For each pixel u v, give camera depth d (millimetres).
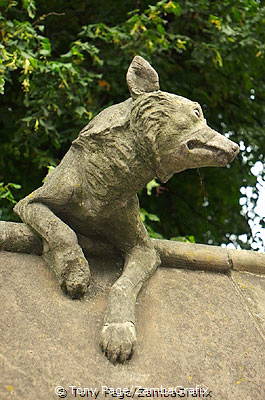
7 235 2254
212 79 5414
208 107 5543
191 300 2318
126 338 1889
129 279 2156
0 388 1683
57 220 2162
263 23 5156
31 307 2021
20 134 4328
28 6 4086
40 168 4312
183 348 2041
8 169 4715
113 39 4473
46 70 3982
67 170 2203
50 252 2184
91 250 2330
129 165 2070
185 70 5410
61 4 5074
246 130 5477
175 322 2160
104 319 1985
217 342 2121
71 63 4152
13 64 3639
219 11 5117
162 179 2090
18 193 4652
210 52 4969
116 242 2318
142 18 4426
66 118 4582
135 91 2113
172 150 2004
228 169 5547
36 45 4148
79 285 2062
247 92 5668
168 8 4492
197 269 2545
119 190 2125
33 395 1691
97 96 4781
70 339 1923
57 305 2053
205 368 1979
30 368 1778
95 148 2133
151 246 2367
